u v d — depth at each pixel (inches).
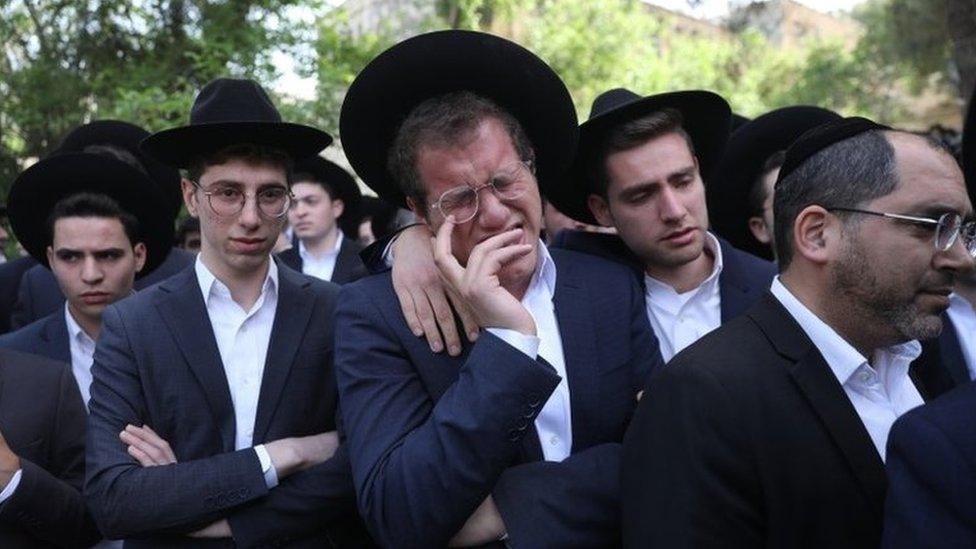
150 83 406.0
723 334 79.0
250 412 101.6
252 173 102.5
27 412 113.0
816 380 74.5
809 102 891.4
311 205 255.1
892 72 866.8
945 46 700.0
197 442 98.0
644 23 712.4
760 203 142.6
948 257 72.7
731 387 73.6
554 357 88.7
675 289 108.5
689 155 104.0
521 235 81.2
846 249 74.5
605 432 87.9
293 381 101.6
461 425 74.8
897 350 81.7
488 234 82.8
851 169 74.5
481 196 81.7
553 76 91.0
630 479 77.2
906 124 887.7
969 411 63.3
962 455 61.7
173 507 92.0
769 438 72.6
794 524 72.0
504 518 81.0
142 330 100.0
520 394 75.3
